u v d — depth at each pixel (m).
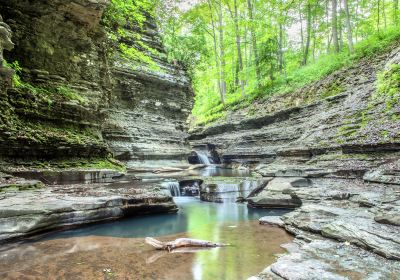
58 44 15.62
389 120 13.51
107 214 9.76
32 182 10.96
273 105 28.08
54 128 14.28
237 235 8.36
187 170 23.61
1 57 9.30
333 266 5.11
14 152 12.18
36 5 14.02
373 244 5.79
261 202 12.48
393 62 16.97
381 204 8.37
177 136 26.31
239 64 37.47
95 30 17.44
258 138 25.64
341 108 18.36
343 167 13.00
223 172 22.31
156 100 25.95
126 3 23.30
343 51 27.36
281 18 32.50
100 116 17.84
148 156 23.22
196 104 49.38
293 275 4.77
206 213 11.70
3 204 8.13
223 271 5.71
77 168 14.20
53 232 8.39
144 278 5.38
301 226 8.09
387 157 11.98
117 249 7.09
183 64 29.47
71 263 6.11
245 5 38.94
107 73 19.05
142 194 11.31
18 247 7.07
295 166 15.88
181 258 6.47
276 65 34.53
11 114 12.52
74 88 16.27
